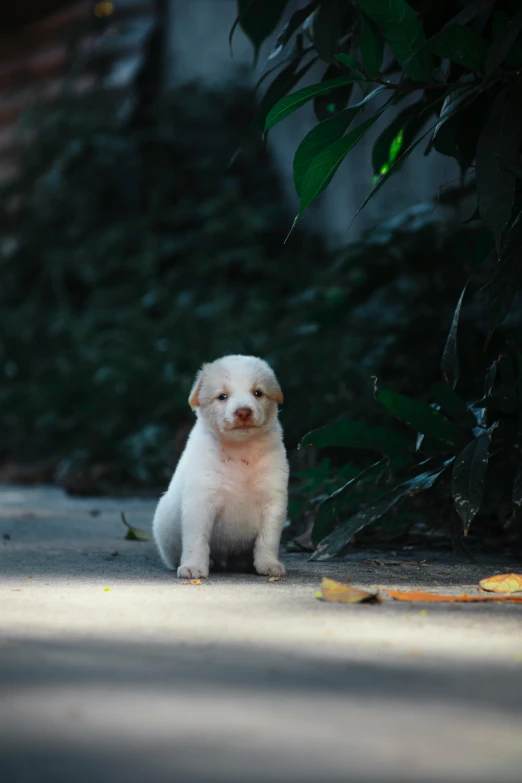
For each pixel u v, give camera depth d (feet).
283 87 35.24
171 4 103.45
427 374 46.03
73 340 88.89
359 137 30.17
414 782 11.55
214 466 29.17
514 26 28.30
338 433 33.42
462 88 31.42
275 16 35.96
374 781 11.57
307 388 59.16
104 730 13.30
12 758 12.24
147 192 96.32
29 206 99.45
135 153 95.96
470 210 55.36
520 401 32.14
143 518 49.80
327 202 89.92
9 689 15.37
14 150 106.01
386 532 37.76
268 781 11.52
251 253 86.84
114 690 15.33
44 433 82.64
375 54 30.32
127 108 98.78
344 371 57.67
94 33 104.12
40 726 13.48
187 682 15.89
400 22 29.09
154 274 90.17
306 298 55.16
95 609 22.97
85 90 101.76
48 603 23.84
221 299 82.17
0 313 94.89
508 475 34.40
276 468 29.73
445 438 32.60
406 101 75.82
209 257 89.51
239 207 91.40
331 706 14.58
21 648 18.40
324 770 11.90
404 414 32.32
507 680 16.25
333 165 30.32
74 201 96.32
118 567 31.48
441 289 49.24
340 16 33.30
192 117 96.73
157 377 75.92
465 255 47.11
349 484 33.65
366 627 20.80
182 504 29.48
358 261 51.49
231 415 28.32
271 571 29.43
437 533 39.68
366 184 83.10
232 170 96.17
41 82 108.99
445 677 16.42
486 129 29.76
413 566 32.09
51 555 34.55
